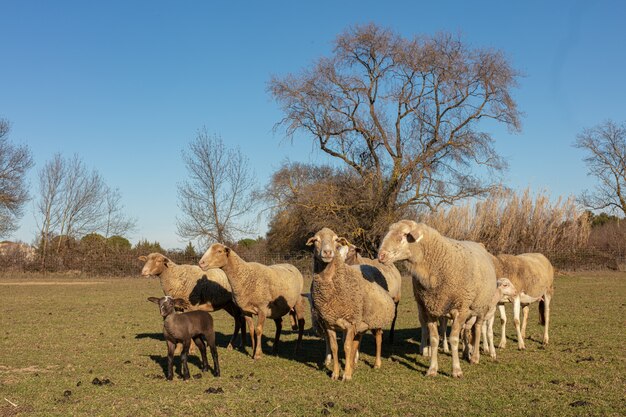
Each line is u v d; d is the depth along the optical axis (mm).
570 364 10625
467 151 41188
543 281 13000
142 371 10383
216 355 10055
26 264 45000
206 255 11484
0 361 11320
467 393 8586
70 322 17625
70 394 8664
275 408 7863
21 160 45562
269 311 11977
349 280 9602
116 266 43812
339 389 8969
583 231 42906
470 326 10883
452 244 10062
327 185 44031
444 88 41219
